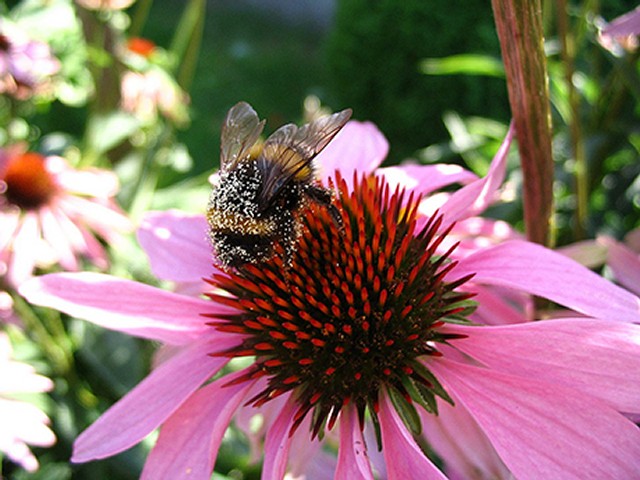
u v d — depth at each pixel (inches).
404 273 4.4
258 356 4.5
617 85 7.6
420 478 3.7
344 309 4.3
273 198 3.9
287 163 3.9
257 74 26.1
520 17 3.8
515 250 4.3
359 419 4.2
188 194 10.3
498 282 4.2
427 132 17.4
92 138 10.0
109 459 8.1
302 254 4.4
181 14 30.1
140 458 8.1
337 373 4.3
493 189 4.4
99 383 9.2
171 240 5.2
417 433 4.1
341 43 18.0
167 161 11.9
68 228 8.9
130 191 10.0
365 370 4.2
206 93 24.2
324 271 4.4
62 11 11.6
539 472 3.5
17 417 7.0
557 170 7.7
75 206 9.1
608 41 6.8
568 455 3.5
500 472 4.4
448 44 16.8
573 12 8.8
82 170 9.3
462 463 4.5
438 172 5.1
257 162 3.9
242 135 4.2
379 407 4.2
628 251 5.1
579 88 8.0
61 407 8.5
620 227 7.8
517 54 3.9
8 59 10.3
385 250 4.4
